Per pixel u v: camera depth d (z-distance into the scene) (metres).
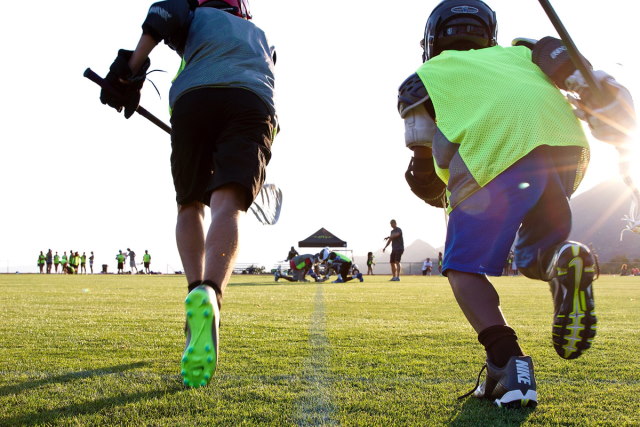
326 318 4.54
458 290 1.94
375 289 10.52
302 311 5.23
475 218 1.88
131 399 1.86
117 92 2.48
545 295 8.69
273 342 3.15
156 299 7.11
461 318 4.60
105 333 3.52
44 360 2.57
